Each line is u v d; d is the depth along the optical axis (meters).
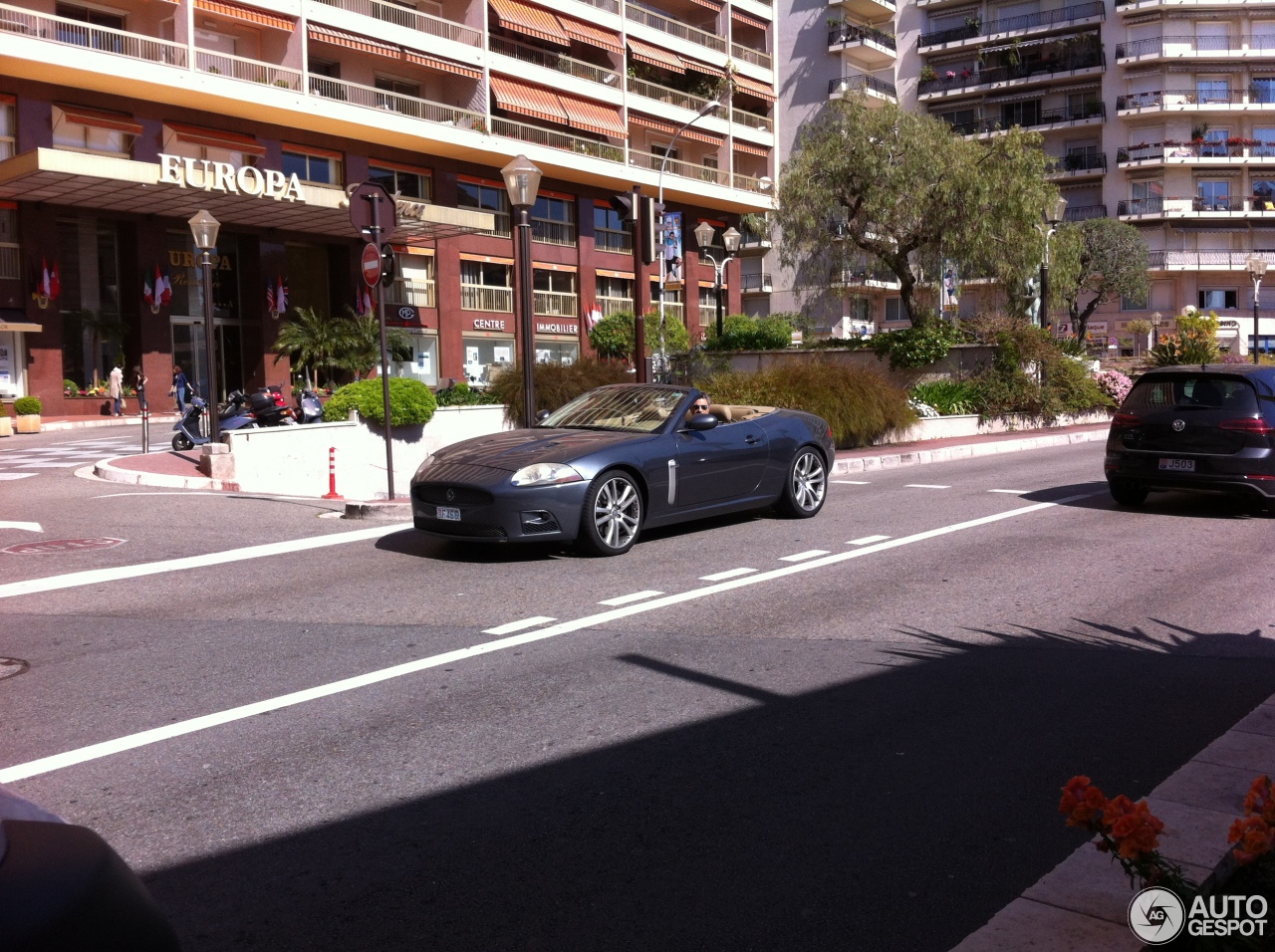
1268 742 4.16
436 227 36.62
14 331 29.33
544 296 43.75
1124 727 4.54
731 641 5.98
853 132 26.58
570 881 3.20
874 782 3.95
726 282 53.66
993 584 7.53
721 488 9.59
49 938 1.28
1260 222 58.97
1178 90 59.03
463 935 2.89
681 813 3.69
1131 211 60.09
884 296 61.59
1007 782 3.95
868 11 61.72
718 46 50.81
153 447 20.61
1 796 1.64
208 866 3.31
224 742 4.43
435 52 37.09
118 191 28.89
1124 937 2.70
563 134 42.31
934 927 2.91
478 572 8.08
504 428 20.95
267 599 7.19
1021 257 26.80
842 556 8.62
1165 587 7.41
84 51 28.11
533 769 4.10
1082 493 12.83
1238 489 10.45
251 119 33.22
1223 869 2.79
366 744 4.39
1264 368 10.83
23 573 8.14
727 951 2.80
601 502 8.54
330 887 3.17
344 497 13.18
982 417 23.67
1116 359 46.03
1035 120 62.47
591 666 5.49
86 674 5.45
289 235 36.56
